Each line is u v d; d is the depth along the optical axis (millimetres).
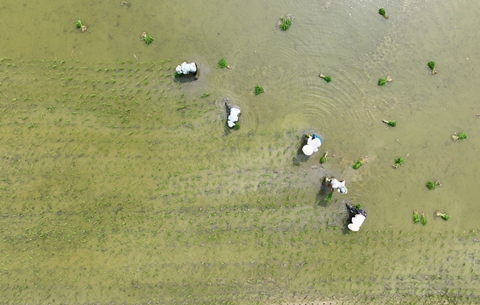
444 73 10594
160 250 10734
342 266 10617
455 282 10516
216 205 10727
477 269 10516
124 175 10789
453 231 10570
